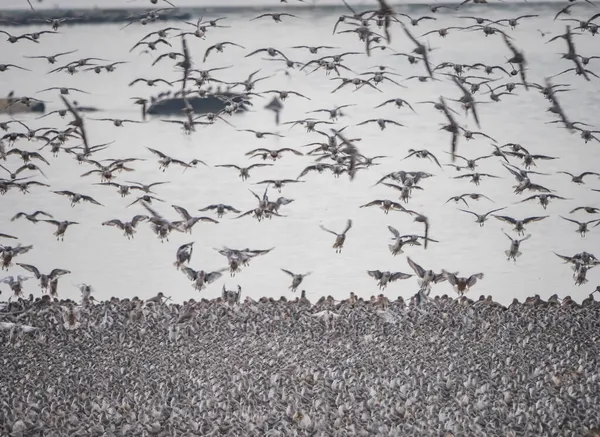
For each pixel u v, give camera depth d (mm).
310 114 97250
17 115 96812
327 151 70625
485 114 94875
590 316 48000
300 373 40062
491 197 73688
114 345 44406
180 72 110125
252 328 45688
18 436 34875
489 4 130750
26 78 108562
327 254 61875
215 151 86812
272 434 34000
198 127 92750
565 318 47531
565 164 81875
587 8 129500
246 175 65875
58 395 38906
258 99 100188
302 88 105125
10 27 126250
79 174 79438
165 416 36406
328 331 45312
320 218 69000
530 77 105062
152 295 54875
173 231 65750
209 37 121188
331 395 37688
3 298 53688
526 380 39781
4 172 79000
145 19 84750
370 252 62375
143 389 39094
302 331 45469
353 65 111062
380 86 104188
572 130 79375
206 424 35219
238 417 35844
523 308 48719
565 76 104688
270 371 40562
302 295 49875
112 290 55750
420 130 91875
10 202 71812
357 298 50594
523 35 118188
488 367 41156
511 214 70000
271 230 66562
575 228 66875
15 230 66062
